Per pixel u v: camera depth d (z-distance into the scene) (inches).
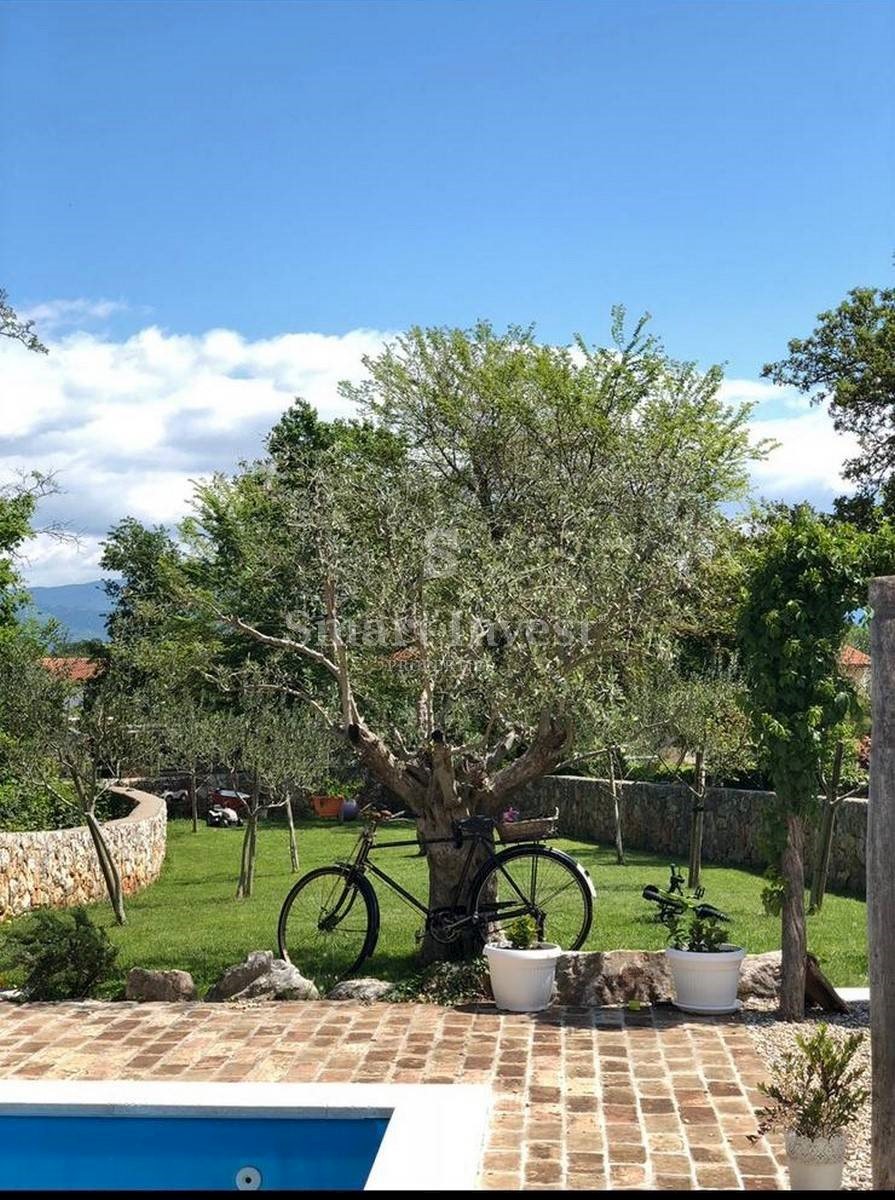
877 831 191.6
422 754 469.4
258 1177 262.5
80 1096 266.4
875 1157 190.2
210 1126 263.6
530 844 449.1
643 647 447.8
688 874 725.9
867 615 354.3
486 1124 263.4
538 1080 296.5
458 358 970.7
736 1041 328.2
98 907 713.0
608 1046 324.5
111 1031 345.1
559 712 438.9
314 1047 326.0
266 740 763.4
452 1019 354.6
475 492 602.9
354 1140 262.1
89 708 699.4
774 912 353.4
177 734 759.7
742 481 941.2
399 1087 272.8
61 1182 264.5
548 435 824.9
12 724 666.8
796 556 354.6
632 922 524.4
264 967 394.6
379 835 1037.8
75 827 772.6
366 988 386.9
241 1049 325.1
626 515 448.1
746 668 363.9
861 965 438.3
